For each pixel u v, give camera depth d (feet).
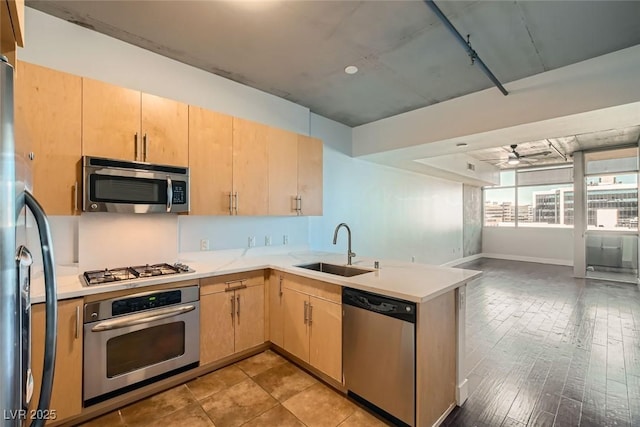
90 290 6.10
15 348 2.31
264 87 10.49
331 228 13.91
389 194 17.81
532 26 7.02
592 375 8.14
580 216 20.81
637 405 6.82
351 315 6.84
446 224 24.38
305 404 6.84
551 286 18.30
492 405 6.89
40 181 6.13
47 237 3.00
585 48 7.90
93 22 7.08
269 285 9.33
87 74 7.33
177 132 7.97
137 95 7.36
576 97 8.59
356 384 6.76
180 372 7.49
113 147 6.98
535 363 8.84
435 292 5.88
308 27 7.20
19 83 5.90
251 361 8.75
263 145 9.87
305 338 8.04
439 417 6.28
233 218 10.25
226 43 7.89
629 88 7.84
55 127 6.28
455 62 8.73
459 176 22.59
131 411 6.57
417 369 5.68
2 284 2.11
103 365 6.31
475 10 6.50
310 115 12.78
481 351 9.64
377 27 7.17
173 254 8.83
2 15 2.36
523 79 9.55
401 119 12.95
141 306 6.79
